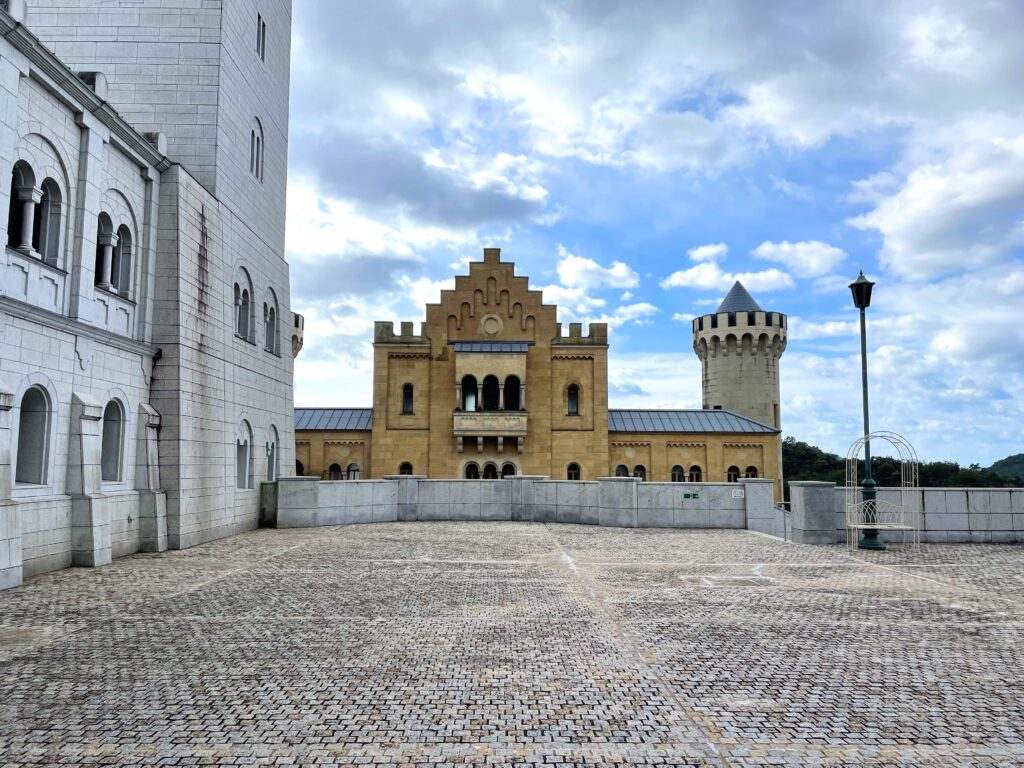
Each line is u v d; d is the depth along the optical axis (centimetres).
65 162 1705
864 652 931
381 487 2891
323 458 4894
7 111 1466
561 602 1252
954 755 611
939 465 10012
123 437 1922
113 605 1215
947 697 757
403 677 819
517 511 2906
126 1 2470
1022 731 664
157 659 883
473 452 4778
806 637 1007
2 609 1180
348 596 1302
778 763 593
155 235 2102
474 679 812
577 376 4881
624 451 4919
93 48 2459
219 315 2419
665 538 2273
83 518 1672
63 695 745
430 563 1720
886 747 627
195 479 2159
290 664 866
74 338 1706
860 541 2044
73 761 580
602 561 1755
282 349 3241
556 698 749
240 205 2680
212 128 2428
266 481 2844
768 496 2628
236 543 2169
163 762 580
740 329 5953
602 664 873
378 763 585
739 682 805
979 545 2094
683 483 2664
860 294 2103
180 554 1908
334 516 2778
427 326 4900
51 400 1617
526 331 4919
